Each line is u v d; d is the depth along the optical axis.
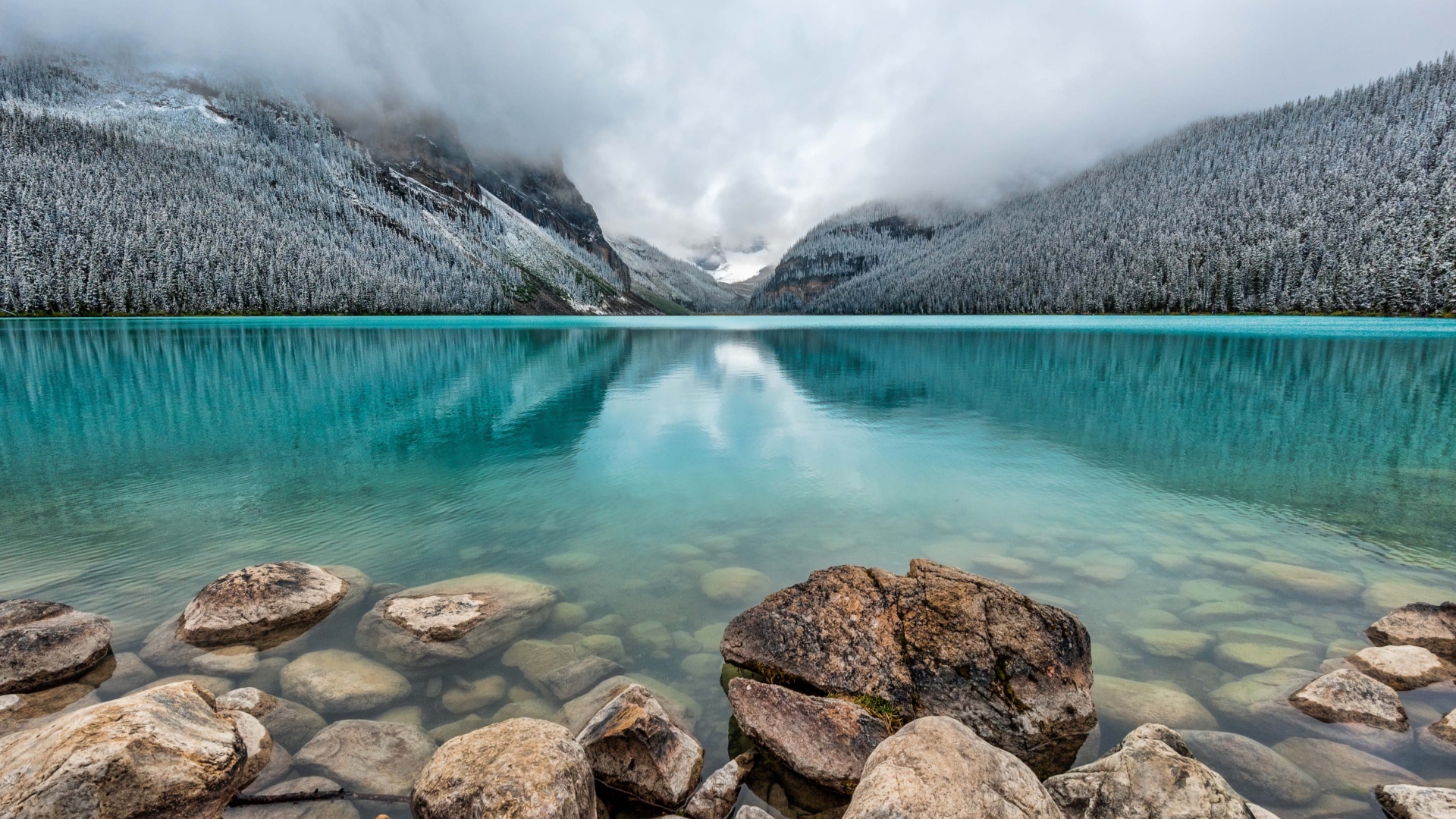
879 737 4.59
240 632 5.82
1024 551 8.41
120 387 24.33
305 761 4.22
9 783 3.12
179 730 3.71
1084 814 3.60
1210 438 15.68
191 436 15.99
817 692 5.23
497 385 26.02
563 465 13.29
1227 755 4.30
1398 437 15.52
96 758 3.19
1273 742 4.55
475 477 12.33
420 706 5.11
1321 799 3.96
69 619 5.67
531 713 5.04
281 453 14.29
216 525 9.48
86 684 5.07
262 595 6.18
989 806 3.28
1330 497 10.82
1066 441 15.48
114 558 8.10
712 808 4.04
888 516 10.04
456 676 5.50
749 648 5.64
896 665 5.27
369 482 11.95
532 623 6.39
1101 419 18.28
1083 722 4.80
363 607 6.72
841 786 4.26
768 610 5.85
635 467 13.12
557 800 3.45
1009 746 4.65
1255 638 5.97
